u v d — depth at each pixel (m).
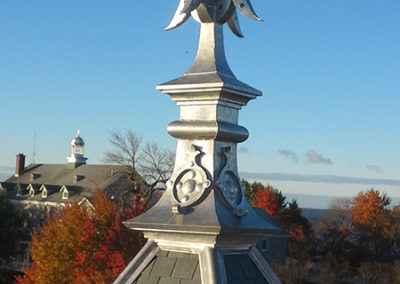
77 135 87.25
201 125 4.65
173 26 5.02
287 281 50.44
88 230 38.34
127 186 51.41
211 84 4.60
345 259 61.06
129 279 4.58
